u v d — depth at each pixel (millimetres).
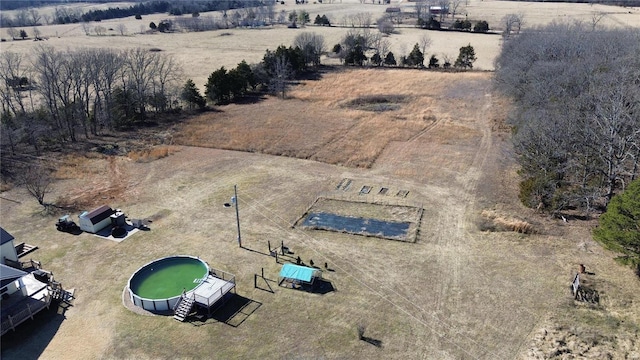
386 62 109938
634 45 65875
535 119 47094
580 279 32969
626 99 44938
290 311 31000
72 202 46406
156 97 75000
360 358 27125
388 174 52312
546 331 28656
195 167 54969
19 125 61562
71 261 36719
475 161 55125
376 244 38531
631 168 43344
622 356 26594
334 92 87375
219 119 73125
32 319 30562
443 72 100562
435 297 32000
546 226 40281
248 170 54062
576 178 44906
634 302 30594
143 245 38812
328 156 57562
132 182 50938
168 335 29078
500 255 36500
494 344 27906
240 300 32125
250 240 39344
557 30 85188
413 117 71875
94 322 30281
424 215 43031
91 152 59250
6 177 51688
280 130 67375
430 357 27109
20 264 34969
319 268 35438
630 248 30641
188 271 35094
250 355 27453
